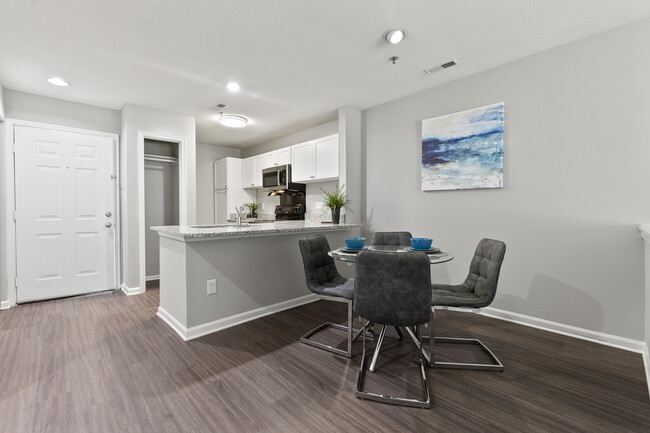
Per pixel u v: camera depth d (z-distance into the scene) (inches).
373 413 60.4
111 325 105.3
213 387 68.7
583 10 80.9
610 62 90.1
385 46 98.1
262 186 210.7
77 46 95.8
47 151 134.5
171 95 136.6
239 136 215.0
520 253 107.8
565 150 98.3
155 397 64.9
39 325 104.9
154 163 186.1
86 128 144.5
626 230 88.5
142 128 150.1
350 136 154.2
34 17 80.9
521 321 107.5
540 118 102.8
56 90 128.7
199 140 227.3
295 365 78.7
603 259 92.3
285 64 109.7
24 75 114.6
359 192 159.0
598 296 93.1
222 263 103.7
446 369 77.2
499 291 113.1
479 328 104.1
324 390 68.0
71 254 140.4
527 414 59.9
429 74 118.2
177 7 78.2
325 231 139.1
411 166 138.8
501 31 90.4
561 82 98.7
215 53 101.6
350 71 115.6
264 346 89.7
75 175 141.2
